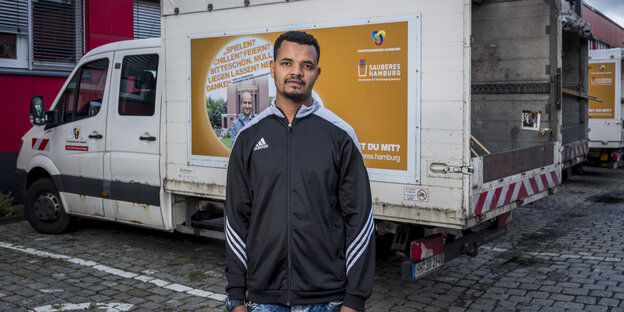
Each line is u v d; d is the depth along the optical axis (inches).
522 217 324.8
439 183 155.6
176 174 214.4
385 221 179.5
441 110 154.2
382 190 166.1
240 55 192.5
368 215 88.1
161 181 220.8
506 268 220.4
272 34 184.4
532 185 194.7
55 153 263.7
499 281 203.6
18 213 308.5
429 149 156.9
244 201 91.4
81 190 253.1
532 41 230.5
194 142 207.3
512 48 235.9
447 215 154.7
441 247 173.6
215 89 200.1
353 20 167.8
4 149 336.8
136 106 230.1
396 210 163.9
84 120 250.8
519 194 184.4
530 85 232.2
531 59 231.5
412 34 157.5
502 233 205.9
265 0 185.2
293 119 89.0
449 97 152.7
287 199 86.9
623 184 462.0
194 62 205.3
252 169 89.4
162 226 226.1
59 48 366.0
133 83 231.9
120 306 176.6
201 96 204.1
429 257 169.6
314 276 86.9
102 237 267.3
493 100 242.7
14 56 346.3
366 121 167.3
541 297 185.8
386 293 190.5
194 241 261.4
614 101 490.9
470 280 205.0
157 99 221.1
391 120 162.7
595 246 254.7
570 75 315.6
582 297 185.3
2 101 335.0
